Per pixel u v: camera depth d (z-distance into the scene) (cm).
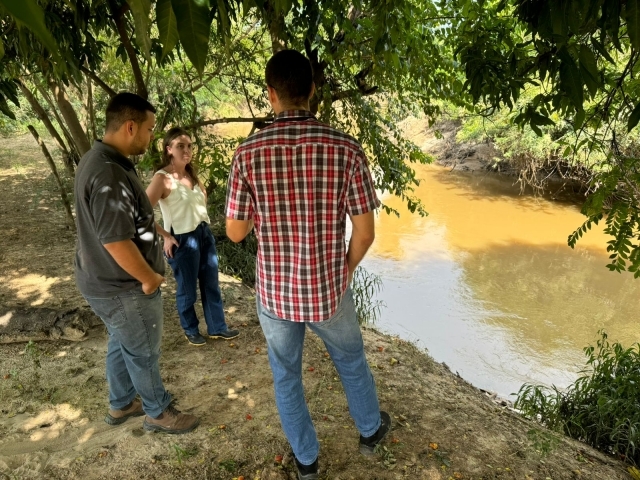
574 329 888
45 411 285
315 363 351
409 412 304
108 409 289
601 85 207
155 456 250
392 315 901
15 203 784
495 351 802
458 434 286
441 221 1491
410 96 643
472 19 358
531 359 784
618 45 148
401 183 625
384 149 620
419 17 481
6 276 494
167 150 325
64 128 715
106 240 198
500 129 1381
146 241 222
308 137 177
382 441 268
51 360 338
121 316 221
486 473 254
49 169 1073
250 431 273
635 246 195
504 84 252
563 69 164
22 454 247
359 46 482
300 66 176
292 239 190
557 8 150
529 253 1261
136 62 372
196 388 314
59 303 432
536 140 1314
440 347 802
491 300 991
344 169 181
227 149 714
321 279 194
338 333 211
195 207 338
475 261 1198
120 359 255
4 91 277
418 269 1132
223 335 376
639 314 948
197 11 83
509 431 299
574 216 1542
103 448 254
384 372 358
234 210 192
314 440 226
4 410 285
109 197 196
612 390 409
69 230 658
